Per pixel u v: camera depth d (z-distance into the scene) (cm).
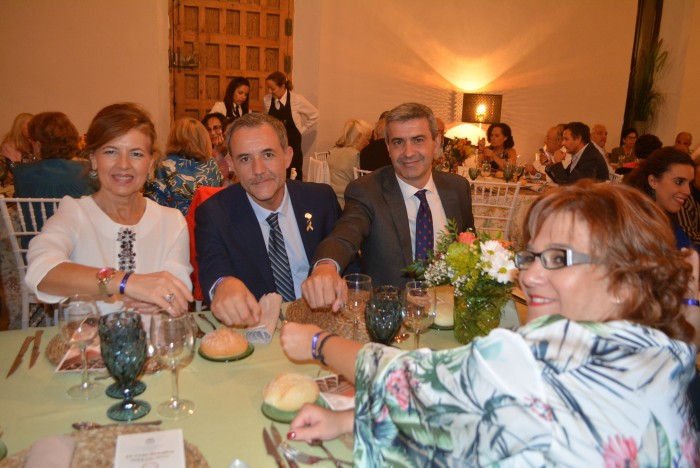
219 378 128
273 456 100
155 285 142
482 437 73
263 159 190
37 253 159
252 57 623
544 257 89
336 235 196
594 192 90
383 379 88
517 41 714
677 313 86
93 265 176
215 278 179
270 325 150
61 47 530
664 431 71
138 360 112
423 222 220
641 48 775
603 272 85
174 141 364
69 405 115
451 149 531
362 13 646
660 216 87
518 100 731
